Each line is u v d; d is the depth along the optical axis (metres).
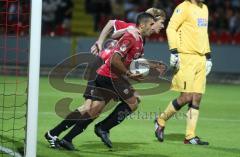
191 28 23.59
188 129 24.20
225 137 26.48
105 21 69.50
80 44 61.56
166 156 21.27
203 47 23.77
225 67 61.09
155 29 21.20
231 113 35.91
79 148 22.11
